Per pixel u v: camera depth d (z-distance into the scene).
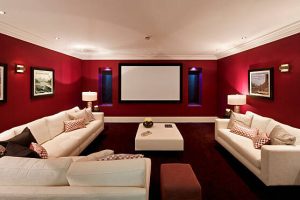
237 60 5.41
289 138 2.66
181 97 6.95
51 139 3.57
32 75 4.09
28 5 2.50
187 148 4.29
